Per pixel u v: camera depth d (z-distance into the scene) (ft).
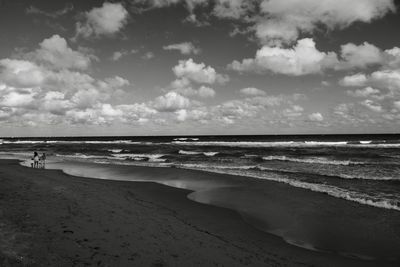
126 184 58.54
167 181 62.80
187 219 34.76
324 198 44.68
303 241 28.60
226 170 77.20
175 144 226.99
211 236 27.48
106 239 22.21
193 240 25.18
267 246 26.78
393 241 28.27
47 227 22.94
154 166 88.07
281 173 69.56
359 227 32.24
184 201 44.78
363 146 152.46
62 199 33.99
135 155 130.00
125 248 20.94
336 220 34.73
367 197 44.19
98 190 45.27
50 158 118.62
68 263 17.11
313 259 24.23
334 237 29.58
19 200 30.83
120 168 84.07
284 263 22.68
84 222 25.68
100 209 31.50
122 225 26.40
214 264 20.42
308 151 129.39
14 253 17.08
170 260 20.04
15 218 24.17
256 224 33.81
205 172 73.97
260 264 21.62
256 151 136.98
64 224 24.34
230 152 135.33
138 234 24.49
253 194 48.91
